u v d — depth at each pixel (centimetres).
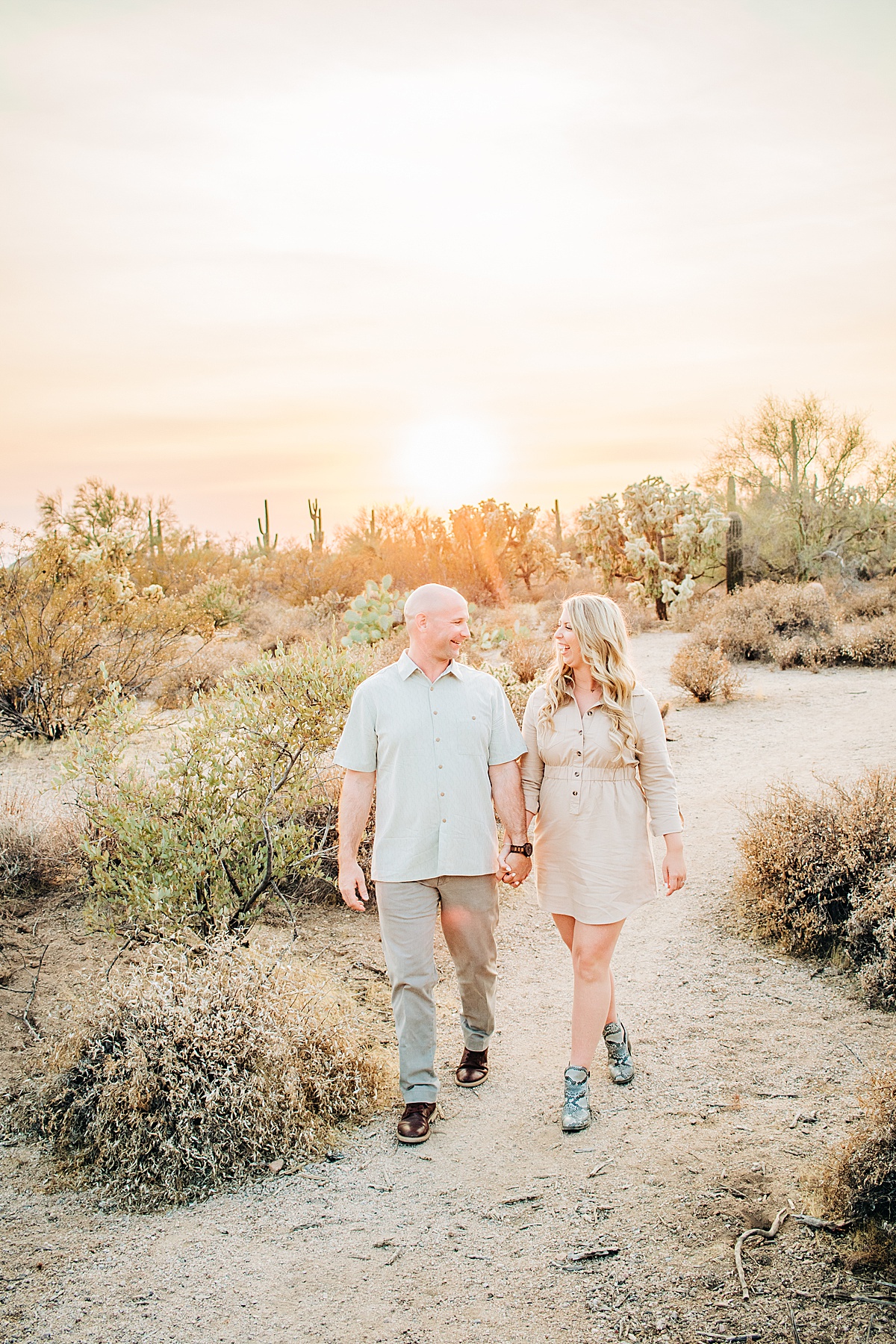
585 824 312
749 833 520
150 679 1106
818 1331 211
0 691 995
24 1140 313
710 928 473
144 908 411
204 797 447
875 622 1324
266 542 3578
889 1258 229
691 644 1315
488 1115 320
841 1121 298
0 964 448
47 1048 344
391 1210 270
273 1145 298
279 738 473
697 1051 354
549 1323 221
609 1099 324
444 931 331
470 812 316
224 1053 305
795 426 2034
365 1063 334
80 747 461
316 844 527
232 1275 246
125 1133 295
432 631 316
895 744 799
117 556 1697
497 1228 258
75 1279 247
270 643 1546
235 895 437
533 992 422
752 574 1958
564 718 318
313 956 461
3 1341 225
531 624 1670
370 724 321
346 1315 229
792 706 1007
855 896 420
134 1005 322
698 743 878
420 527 2355
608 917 310
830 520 1989
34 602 1062
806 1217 248
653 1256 241
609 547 2055
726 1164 278
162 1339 224
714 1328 214
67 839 554
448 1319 225
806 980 410
